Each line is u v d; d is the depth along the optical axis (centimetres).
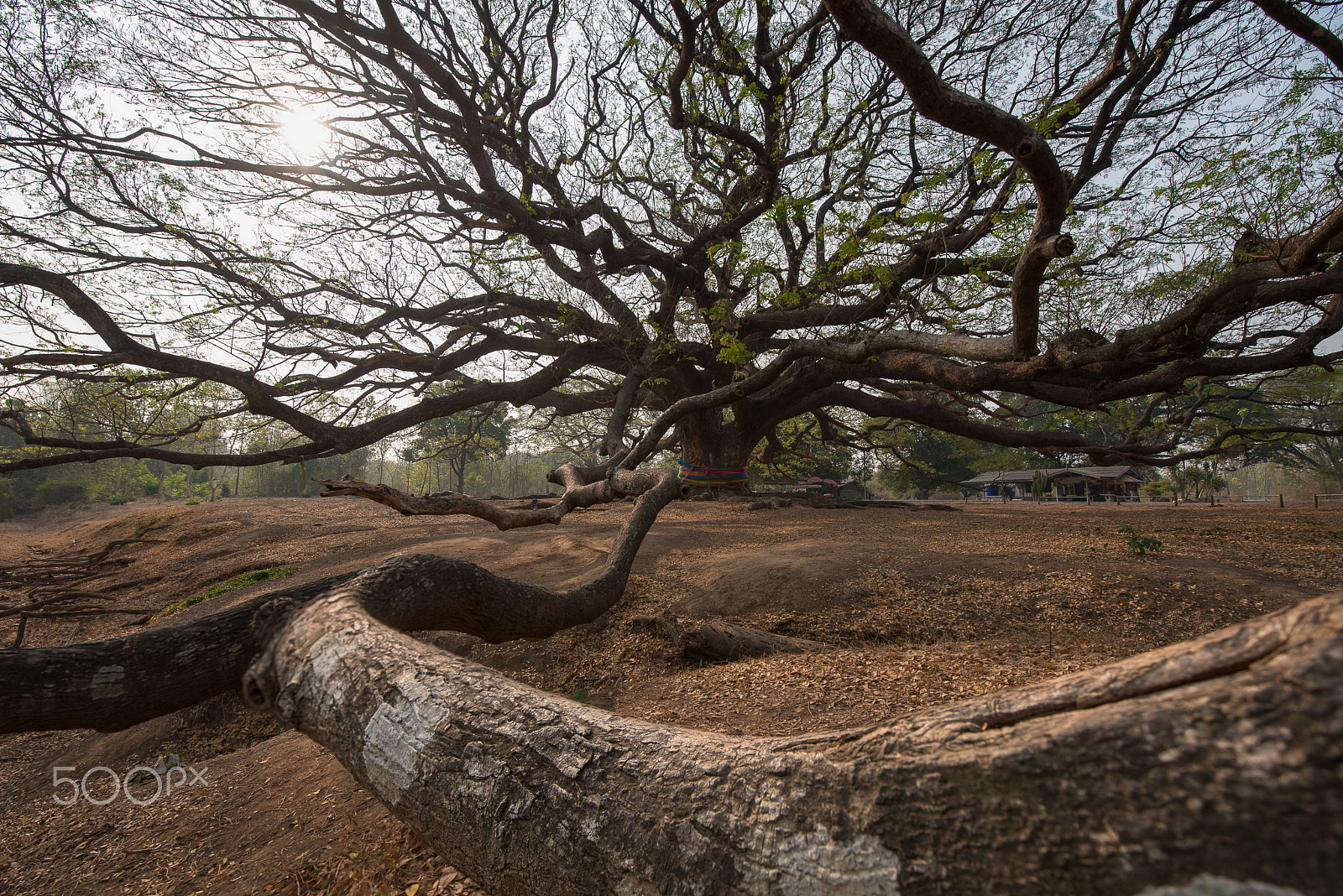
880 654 661
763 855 119
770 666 625
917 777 112
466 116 1357
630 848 132
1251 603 757
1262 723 85
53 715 251
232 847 409
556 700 169
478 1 1336
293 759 526
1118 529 1338
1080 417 1891
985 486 5756
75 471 6306
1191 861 82
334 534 1872
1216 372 1362
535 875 145
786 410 2294
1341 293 1052
